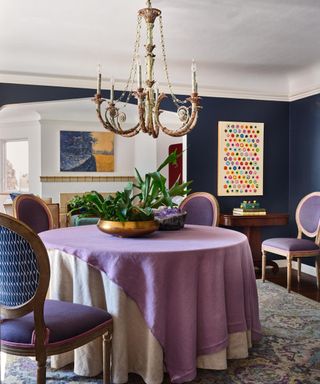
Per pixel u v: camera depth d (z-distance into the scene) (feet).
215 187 15.70
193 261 6.46
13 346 5.15
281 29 10.64
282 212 16.63
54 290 6.98
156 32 10.85
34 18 9.95
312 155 15.21
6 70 13.15
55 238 7.70
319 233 12.25
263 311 10.32
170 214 8.98
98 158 24.64
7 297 5.22
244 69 14.71
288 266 12.10
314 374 6.94
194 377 6.55
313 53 12.80
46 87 13.62
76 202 11.64
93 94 14.15
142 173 25.26
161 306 6.25
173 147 24.80
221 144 15.69
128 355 6.60
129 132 9.18
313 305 10.85
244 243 7.57
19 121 24.73
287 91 16.38
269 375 6.89
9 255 5.10
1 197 24.41
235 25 10.33
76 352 6.81
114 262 6.28
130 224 7.52
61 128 23.93
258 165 16.21
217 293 6.75
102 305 6.63
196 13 9.53
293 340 8.39
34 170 24.64
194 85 8.09
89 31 10.88
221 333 6.81
